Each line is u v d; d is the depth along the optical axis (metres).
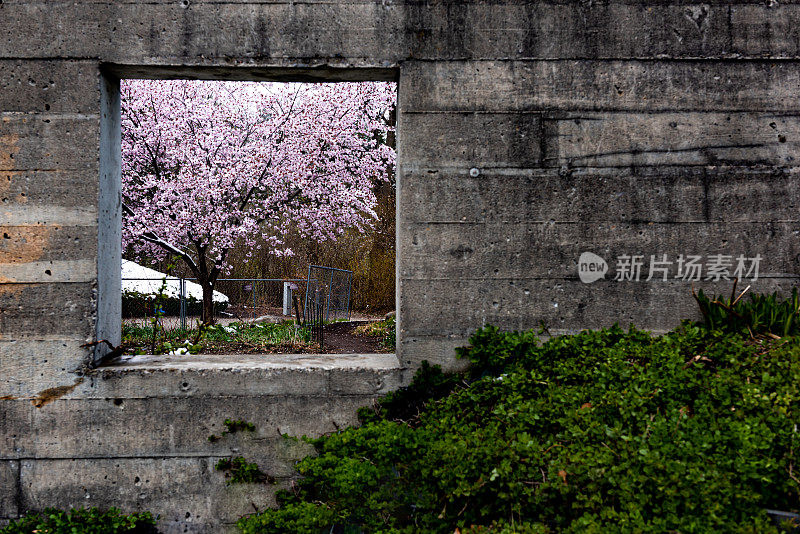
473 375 2.92
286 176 9.95
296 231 15.56
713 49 2.94
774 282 2.95
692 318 2.96
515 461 2.32
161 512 2.81
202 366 2.88
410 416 2.88
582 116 2.95
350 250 16.89
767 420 2.29
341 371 2.88
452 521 2.37
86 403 2.78
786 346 2.65
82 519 2.75
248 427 2.83
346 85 9.55
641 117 2.95
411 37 2.92
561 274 2.95
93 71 2.81
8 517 2.75
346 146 10.81
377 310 15.95
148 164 10.09
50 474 2.77
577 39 2.94
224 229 9.55
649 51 2.94
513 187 2.95
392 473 2.63
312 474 2.75
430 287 2.94
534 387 2.73
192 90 9.82
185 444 2.82
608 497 2.14
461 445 2.42
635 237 2.95
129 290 9.63
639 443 2.27
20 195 2.79
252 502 2.84
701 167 2.95
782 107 2.95
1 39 2.79
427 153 2.93
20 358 2.78
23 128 2.79
